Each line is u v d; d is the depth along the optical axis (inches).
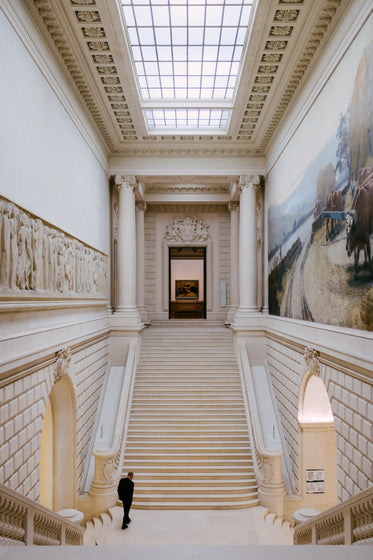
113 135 621.6
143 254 879.7
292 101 502.9
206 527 423.8
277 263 584.7
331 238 368.8
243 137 641.6
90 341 525.0
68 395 449.7
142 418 581.0
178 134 631.8
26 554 109.7
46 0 335.3
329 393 370.9
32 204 337.7
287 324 523.5
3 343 272.8
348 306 330.3
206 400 605.3
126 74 470.0
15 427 294.0
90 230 548.1
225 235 949.2
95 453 474.9
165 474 506.0
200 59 470.3
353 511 198.8
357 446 310.2
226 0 378.9
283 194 553.0
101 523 444.8
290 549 113.3
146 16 399.2
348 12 329.1
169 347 716.0
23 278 313.4
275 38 409.1
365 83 298.0
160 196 864.3
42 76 362.3
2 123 280.4
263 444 501.7
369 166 292.2
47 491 454.3
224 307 943.7
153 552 111.5
